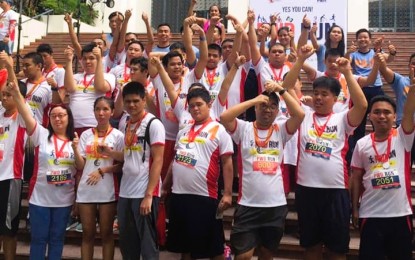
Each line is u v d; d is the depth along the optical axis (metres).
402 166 3.88
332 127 4.08
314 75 5.71
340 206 3.96
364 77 5.70
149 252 4.02
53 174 4.38
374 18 15.49
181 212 4.14
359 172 4.12
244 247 3.87
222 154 4.19
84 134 4.52
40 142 4.47
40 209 4.35
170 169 4.57
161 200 4.32
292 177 4.76
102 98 4.48
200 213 4.10
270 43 7.16
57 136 4.52
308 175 4.06
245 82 5.87
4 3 10.02
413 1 15.20
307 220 4.05
